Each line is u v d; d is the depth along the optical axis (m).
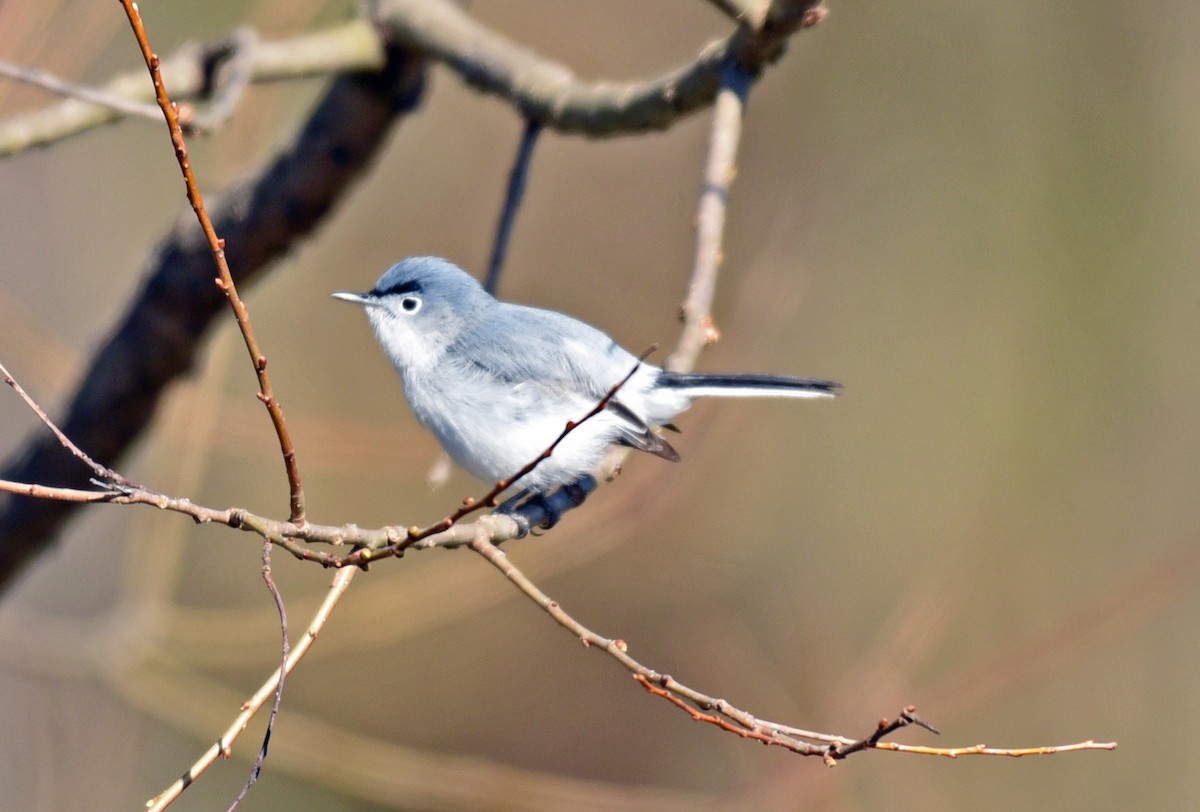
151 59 3.92
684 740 13.55
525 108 7.34
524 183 7.57
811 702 11.34
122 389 7.80
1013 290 13.78
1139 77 13.40
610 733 13.48
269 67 7.19
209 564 12.89
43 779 10.80
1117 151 13.48
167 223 12.34
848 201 13.90
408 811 12.02
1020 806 11.66
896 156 13.87
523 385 7.49
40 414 4.09
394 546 4.56
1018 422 13.56
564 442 7.40
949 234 13.91
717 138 6.29
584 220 13.91
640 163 14.03
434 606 10.80
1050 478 13.36
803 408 14.16
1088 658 12.30
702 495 13.90
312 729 10.14
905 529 13.55
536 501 7.61
